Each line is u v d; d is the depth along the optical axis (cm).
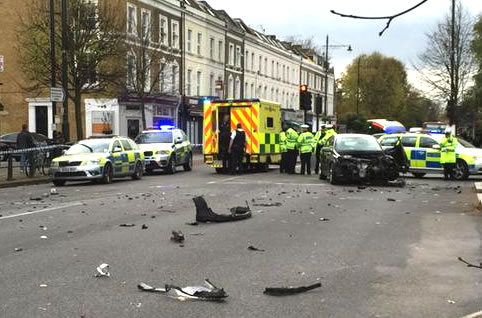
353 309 564
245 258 775
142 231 972
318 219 1106
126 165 2097
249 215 1127
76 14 2803
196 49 5009
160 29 4325
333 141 1916
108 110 3891
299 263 749
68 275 685
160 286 636
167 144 2536
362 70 8631
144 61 3606
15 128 4134
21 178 2052
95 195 1554
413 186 1806
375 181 1812
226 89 5622
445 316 545
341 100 9312
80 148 2023
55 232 967
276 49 6981
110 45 2895
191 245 858
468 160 2073
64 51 2323
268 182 1930
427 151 2214
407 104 8919
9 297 597
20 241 891
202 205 1082
